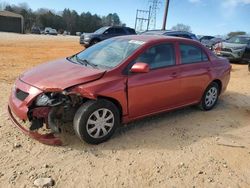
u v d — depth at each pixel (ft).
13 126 16.26
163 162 13.88
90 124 14.52
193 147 15.60
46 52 56.95
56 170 12.61
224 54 52.70
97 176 12.44
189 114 20.56
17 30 226.38
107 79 14.84
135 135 16.40
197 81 19.56
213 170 13.57
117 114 15.43
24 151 13.87
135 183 12.17
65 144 14.71
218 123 19.34
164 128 17.71
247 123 19.81
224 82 22.25
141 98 16.17
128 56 16.05
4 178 11.84
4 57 44.50
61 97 14.15
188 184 12.40
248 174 13.52
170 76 17.51
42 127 15.65
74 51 62.49
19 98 14.66
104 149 14.62
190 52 19.45
